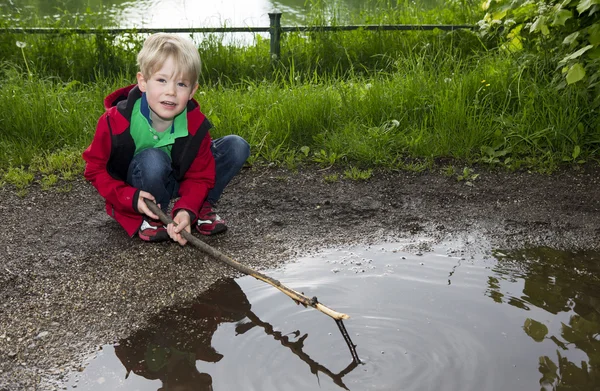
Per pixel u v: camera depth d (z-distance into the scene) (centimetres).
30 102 563
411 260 371
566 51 578
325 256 376
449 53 701
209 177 382
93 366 277
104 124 356
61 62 737
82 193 461
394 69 723
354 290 337
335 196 461
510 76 582
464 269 361
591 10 523
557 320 311
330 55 757
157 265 362
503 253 381
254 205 447
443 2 941
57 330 303
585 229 409
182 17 1113
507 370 272
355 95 588
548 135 527
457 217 428
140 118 356
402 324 305
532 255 378
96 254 374
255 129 546
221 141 404
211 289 340
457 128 540
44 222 415
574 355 283
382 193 466
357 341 292
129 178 380
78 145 533
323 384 263
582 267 365
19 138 539
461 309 319
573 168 500
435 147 524
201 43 762
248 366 276
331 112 564
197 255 374
